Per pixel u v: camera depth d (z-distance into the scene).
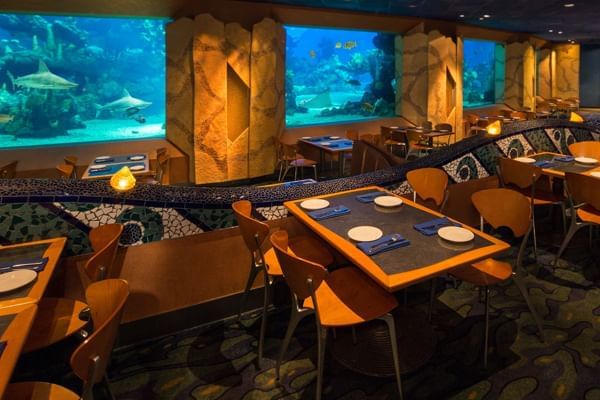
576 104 12.23
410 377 2.00
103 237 2.01
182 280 2.40
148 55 14.80
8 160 5.46
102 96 14.37
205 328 2.47
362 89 13.20
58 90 13.44
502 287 2.86
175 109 6.13
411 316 2.54
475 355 2.15
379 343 2.27
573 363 2.05
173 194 2.32
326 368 2.09
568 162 3.61
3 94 12.73
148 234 2.26
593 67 15.79
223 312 2.55
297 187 2.70
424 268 1.63
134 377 2.05
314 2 6.66
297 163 6.01
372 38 12.36
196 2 5.73
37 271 1.68
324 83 14.15
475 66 16.17
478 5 7.20
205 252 2.44
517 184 3.44
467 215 3.64
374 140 6.82
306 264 1.55
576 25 9.95
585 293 2.73
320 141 6.54
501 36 11.07
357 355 2.18
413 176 2.99
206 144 6.15
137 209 2.21
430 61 8.69
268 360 2.17
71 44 13.53
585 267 3.11
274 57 6.61
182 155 6.24
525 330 2.35
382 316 1.78
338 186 2.82
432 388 1.92
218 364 2.14
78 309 1.87
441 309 2.61
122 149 6.06
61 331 1.71
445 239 1.89
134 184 2.06
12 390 1.38
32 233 2.02
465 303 2.67
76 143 5.98
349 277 2.12
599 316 2.46
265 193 2.57
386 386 1.95
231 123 6.48
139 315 2.32
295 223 2.66
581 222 3.00
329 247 2.53
